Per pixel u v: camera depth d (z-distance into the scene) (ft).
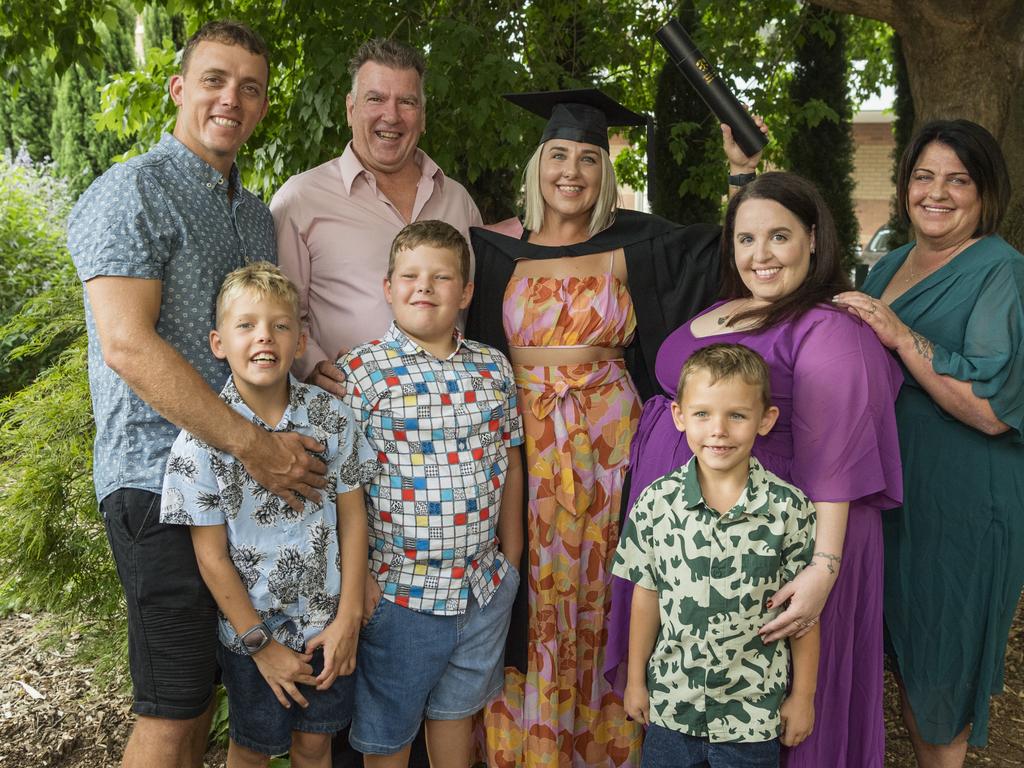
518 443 8.33
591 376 8.59
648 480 7.97
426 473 7.60
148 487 6.96
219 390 7.23
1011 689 11.46
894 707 11.28
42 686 11.61
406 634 7.68
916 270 8.82
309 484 7.02
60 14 15.20
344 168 9.21
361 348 7.89
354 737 7.88
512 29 16.08
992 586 8.13
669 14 19.35
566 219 9.13
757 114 19.01
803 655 7.09
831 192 37.70
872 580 7.56
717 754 7.11
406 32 14.85
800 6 21.49
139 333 6.60
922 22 12.85
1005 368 7.72
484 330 9.09
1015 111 14.24
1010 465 8.09
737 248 7.70
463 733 8.27
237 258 7.54
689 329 8.24
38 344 14.16
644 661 7.50
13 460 11.37
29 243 26.27
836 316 7.30
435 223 7.93
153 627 7.02
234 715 7.36
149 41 42.91
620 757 8.96
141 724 7.17
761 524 6.89
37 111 44.68
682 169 31.94
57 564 10.82
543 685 8.56
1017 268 7.97
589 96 8.91
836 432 7.09
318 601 7.17
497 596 8.16
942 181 8.21
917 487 8.29
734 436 6.76
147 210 6.85
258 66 7.47
